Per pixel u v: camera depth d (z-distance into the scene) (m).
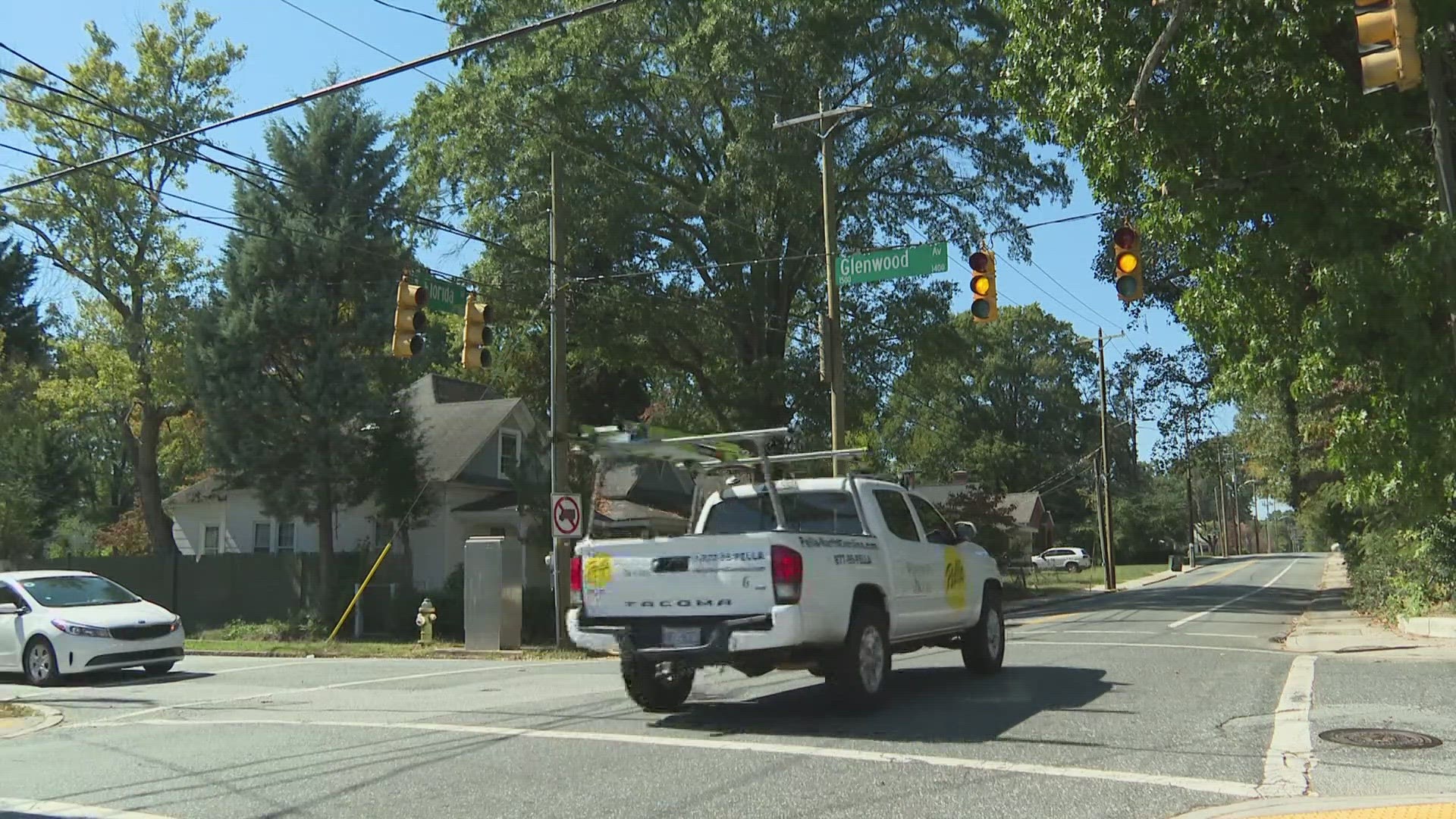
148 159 33.38
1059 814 6.19
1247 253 11.48
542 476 26.89
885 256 18.64
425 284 17.30
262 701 12.76
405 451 26.58
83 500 49.69
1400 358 10.56
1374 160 11.40
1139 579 55.16
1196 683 11.27
